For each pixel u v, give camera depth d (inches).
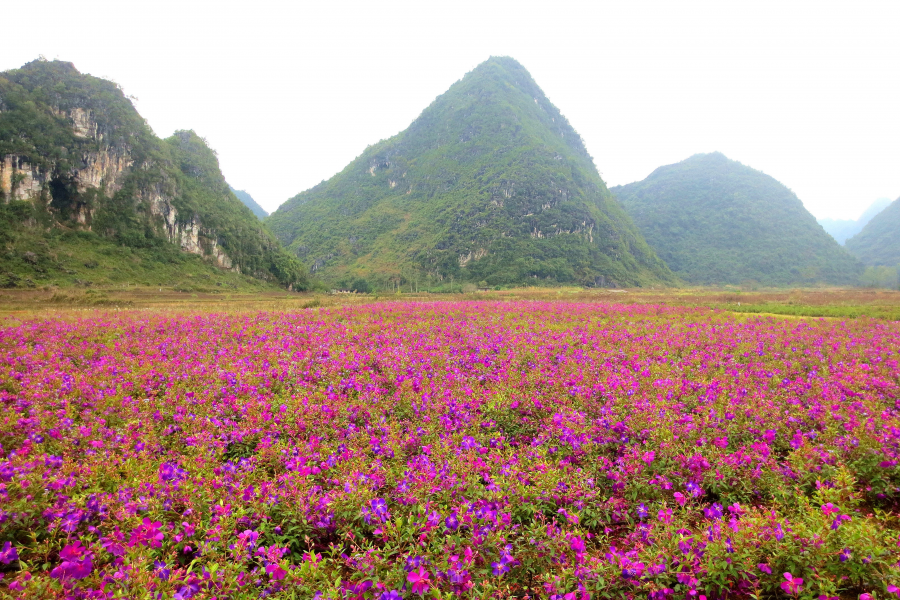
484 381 351.6
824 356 428.1
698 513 179.6
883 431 216.2
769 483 192.2
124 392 307.0
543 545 148.1
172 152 4938.5
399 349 434.6
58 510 151.6
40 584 117.5
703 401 281.6
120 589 119.9
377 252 7219.5
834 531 137.3
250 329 601.6
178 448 231.9
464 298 2118.6
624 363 399.5
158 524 145.2
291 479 180.5
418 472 185.8
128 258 3740.2
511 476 185.3
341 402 280.5
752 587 131.7
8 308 1309.1
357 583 133.4
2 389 314.5
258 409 272.2
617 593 134.3
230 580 126.6
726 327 626.8
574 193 6761.8
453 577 128.0
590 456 216.8
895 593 121.2
